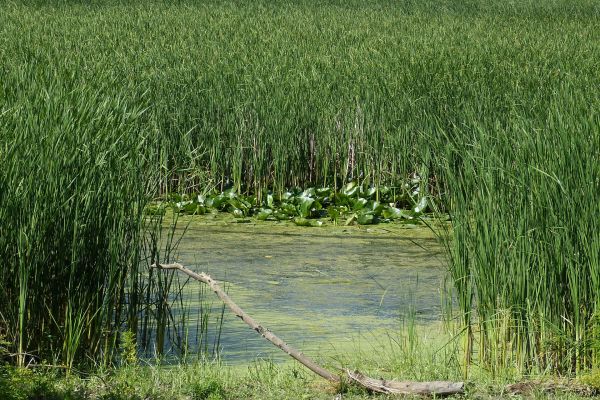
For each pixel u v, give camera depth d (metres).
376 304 10.39
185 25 27.12
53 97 9.31
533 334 8.10
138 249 8.80
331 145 16.70
